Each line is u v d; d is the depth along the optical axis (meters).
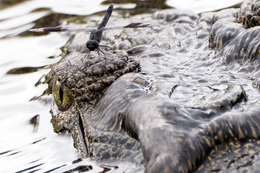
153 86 14.23
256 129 11.99
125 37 20.98
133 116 12.89
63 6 29.22
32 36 25.89
